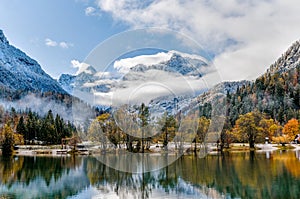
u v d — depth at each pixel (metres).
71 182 14.56
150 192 11.13
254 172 17.47
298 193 12.34
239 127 38.53
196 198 10.91
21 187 14.09
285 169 18.66
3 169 21.16
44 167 21.78
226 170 18.03
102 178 14.01
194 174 15.34
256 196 11.95
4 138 35.41
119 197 10.66
